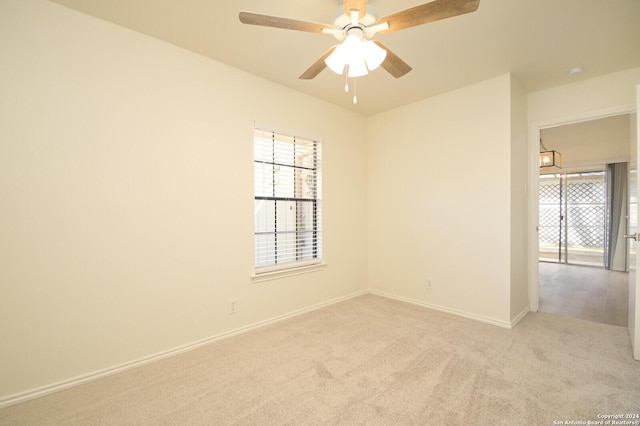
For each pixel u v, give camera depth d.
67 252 1.93
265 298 2.97
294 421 1.59
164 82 2.33
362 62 1.75
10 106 1.74
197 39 2.30
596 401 1.73
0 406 1.71
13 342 1.76
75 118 1.95
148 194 2.25
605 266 6.17
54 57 1.88
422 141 3.53
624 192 5.86
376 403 1.74
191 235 2.47
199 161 2.52
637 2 1.87
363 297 3.92
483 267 3.04
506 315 2.88
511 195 2.88
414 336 2.67
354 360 2.24
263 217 3.06
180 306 2.41
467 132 3.15
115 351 2.10
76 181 1.96
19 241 1.77
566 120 3.12
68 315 1.93
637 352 2.20
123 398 1.81
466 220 3.16
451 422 1.57
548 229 7.28
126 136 2.15
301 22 1.60
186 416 1.64
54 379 1.88
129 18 2.04
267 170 3.07
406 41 2.31
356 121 3.98
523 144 3.22
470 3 1.39
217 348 2.47
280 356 2.31
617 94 2.83
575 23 2.09
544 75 2.91
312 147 3.47
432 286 3.46
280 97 3.09
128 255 2.16
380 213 3.99
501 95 2.91
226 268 2.68
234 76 2.74
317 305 3.46
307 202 3.45
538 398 1.77
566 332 2.75
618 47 2.40
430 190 3.46
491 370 2.08
